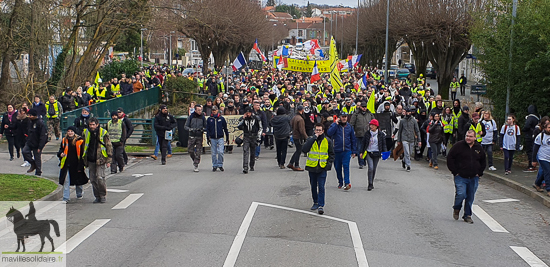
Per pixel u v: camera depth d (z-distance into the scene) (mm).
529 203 12344
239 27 52750
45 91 29297
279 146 16672
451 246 8820
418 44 42906
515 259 8234
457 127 18844
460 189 10398
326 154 10742
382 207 11508
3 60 27625
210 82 36219
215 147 16250
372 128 13203
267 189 13344
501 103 18672
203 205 11523
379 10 58344
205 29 49844
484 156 10406
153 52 101312
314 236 9133
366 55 77562
